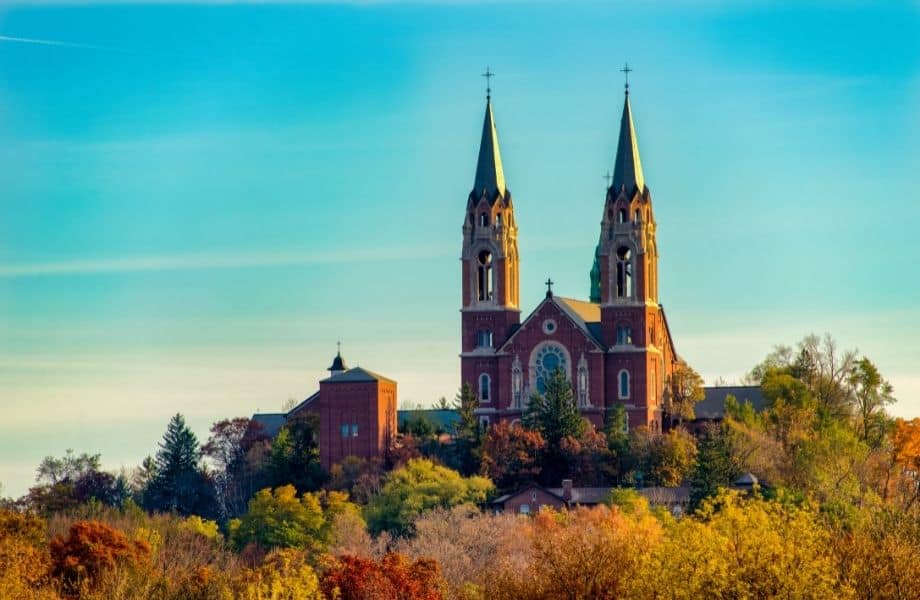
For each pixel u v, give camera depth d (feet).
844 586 503.61
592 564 543.39
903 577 521.65
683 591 509.76
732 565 511.81
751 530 525.34
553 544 571.28
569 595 539.29
